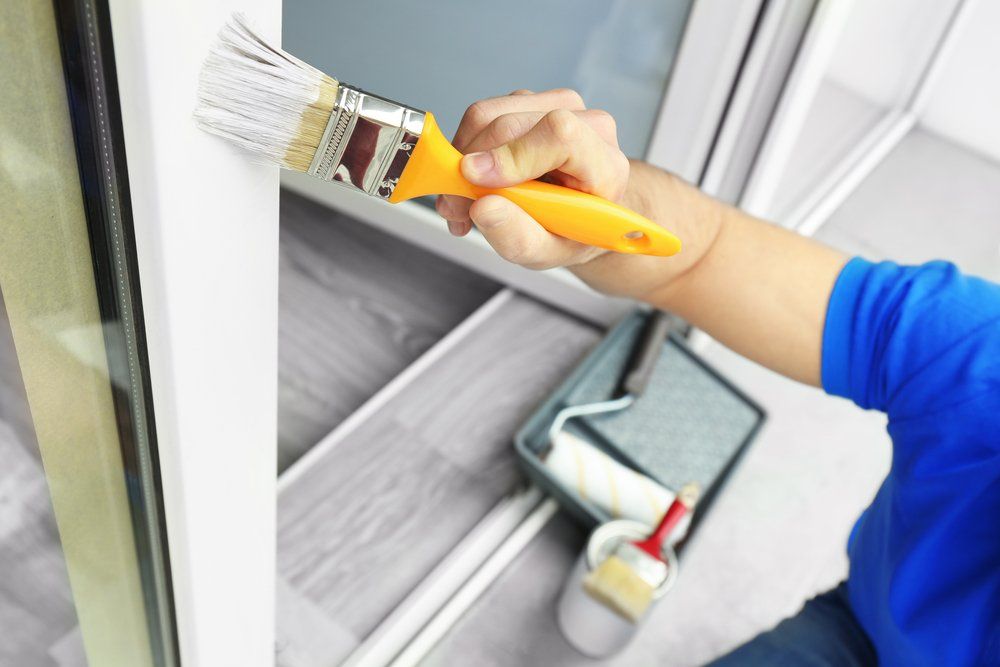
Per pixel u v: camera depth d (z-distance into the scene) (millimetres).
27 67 287
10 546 458
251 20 323
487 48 1354
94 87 292
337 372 1552
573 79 1361
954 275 716
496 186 438
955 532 709
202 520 505
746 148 1363
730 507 1479
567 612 1206
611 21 1274
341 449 1391
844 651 904
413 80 1433
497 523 1337
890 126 2527
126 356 402
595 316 1678
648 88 1343
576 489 1285
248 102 333
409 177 408
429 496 1359
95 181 327
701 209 758
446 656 1201
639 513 1276
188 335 383
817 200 2209
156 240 334
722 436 1460
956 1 2293
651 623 1301
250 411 482
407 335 1648
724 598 1354
